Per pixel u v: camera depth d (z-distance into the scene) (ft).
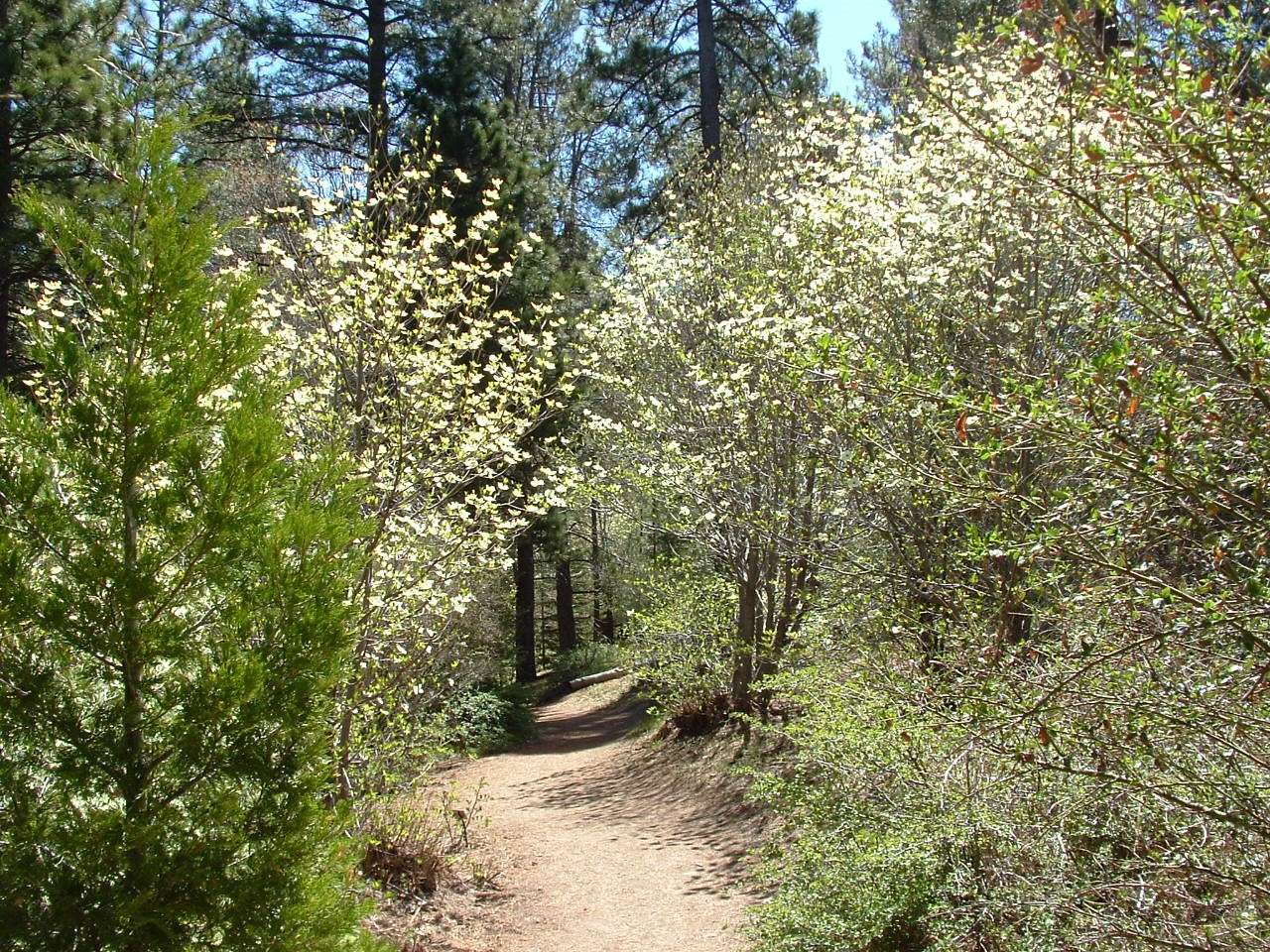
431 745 27.17
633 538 56.34
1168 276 10.32
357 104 55.93
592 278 55.26
